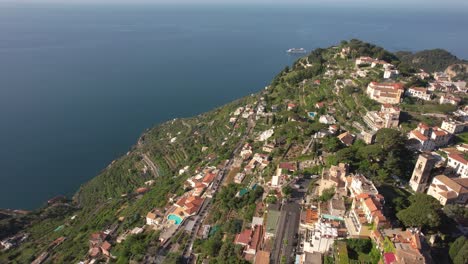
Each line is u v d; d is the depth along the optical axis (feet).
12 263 604.08
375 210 375.25
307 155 618.44
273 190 530.27
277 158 652.89
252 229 457.27
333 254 366.63
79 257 567.59
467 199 448.24
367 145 583.17
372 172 505.25
